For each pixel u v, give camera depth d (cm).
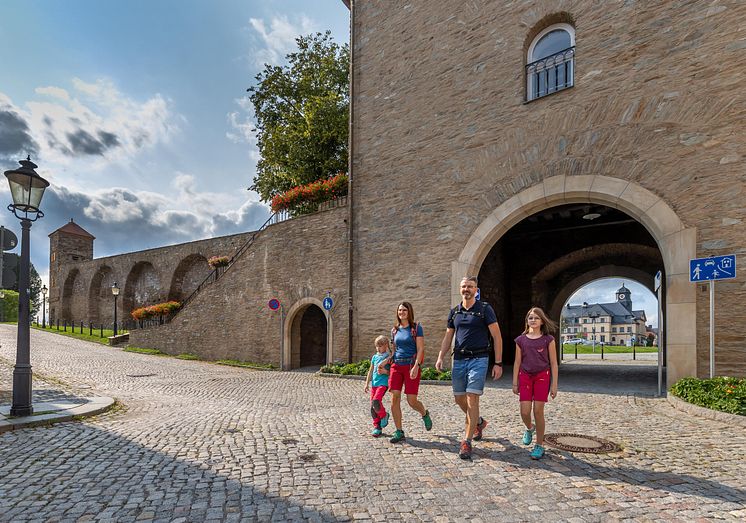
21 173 650
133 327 3419
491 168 1068
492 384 995
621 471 405
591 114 920
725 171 767
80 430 584
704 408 622
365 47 1392
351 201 1365
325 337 1769
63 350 2058
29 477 401
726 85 779
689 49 820
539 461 433
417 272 1188
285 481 388
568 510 328
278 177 2380
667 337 796
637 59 874
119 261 3559
